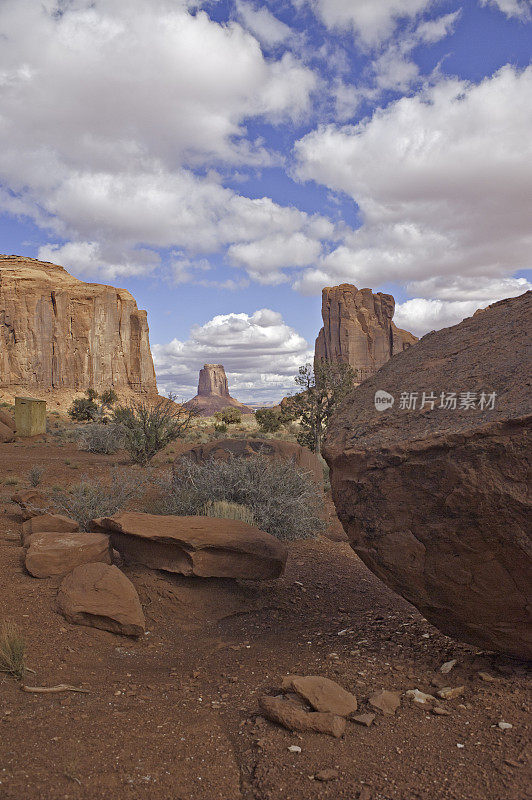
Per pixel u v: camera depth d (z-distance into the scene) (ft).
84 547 21.50
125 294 412.36
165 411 69.82
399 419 15.85
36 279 353.72
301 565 28.22
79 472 57.00
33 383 339.16
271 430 146.72
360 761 10.19
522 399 13.42
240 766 10.19
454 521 13.44
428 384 16.84
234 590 23.47
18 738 10.56
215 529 23.59
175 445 91.30
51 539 22.02
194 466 36.81
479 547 13.23
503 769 9.73
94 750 10.41
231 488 34.47
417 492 14.10
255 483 34.76
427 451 13.87
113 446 82.12
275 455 42.93
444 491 13.53
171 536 22.71
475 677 13.92
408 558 14.40
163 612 21.29
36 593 19.36
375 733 11.21
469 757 10.21
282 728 11.53
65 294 360.28
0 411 113.60
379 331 508.53
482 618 14.06
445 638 17.13
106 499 31.32
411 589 14.70
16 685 13.42
